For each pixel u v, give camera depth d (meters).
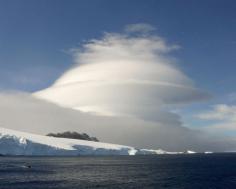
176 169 184.38
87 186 102.81
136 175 143.00
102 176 136.62
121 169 182.62
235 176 138.38
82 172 156.38
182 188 100.50
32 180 115.25
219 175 143.38
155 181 118.62
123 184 108.88
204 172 160.88
